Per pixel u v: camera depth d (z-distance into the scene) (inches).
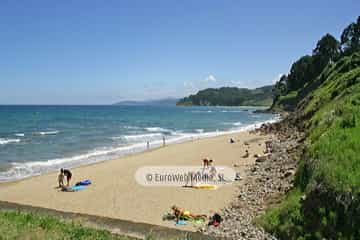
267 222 473.4
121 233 350.9
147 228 368.8
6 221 315.3
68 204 660.1
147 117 4055.1
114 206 642.8
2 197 708.0
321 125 800.3
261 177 768.3
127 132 2107.5
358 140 488.4
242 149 1302.9
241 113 5418.3
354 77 1227.9
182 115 4672.7
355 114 605.6
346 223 381.7
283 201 524.1
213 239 366.0
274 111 4579.2
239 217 534.9
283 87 5251.0
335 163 447.2
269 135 1711.4
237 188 736.3
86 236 301.1
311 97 1786.4
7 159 1130.7
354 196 386.0
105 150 1354.6
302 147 828.6
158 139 1759.4
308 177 498.9
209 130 2349.9
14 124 2662.4
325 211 404.2
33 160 1122.7
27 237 277.6
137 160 1113.4
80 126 2524.6
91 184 808.3
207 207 619.8
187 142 1595.7
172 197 691.4
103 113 5078.7
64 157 1187.3
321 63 3784.5
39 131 2069.4
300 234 414.3
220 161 1068.5
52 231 299.4
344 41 3427.7
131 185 794.2
